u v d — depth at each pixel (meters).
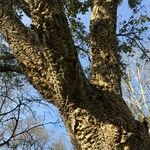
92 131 3.97
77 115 4.01
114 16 4.89
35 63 4.14
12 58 7.99
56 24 3.67
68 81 3.91
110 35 4.69
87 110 4.00
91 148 3.96
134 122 4.09
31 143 8.59
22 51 4.21
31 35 4.30
